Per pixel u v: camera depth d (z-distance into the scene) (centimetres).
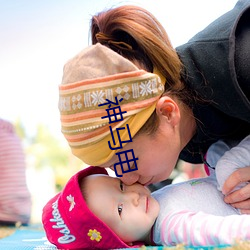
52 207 96
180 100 96
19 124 312
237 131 105
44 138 315
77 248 92
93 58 90
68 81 90
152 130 90
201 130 102
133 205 93
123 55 95
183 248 75
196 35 99
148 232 96
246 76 90
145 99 89
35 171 300
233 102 92
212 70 91
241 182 95
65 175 297
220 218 84
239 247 70
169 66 93
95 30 101
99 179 96
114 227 92
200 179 104
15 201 174
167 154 93
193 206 95
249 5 93
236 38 92
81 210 90
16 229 160
